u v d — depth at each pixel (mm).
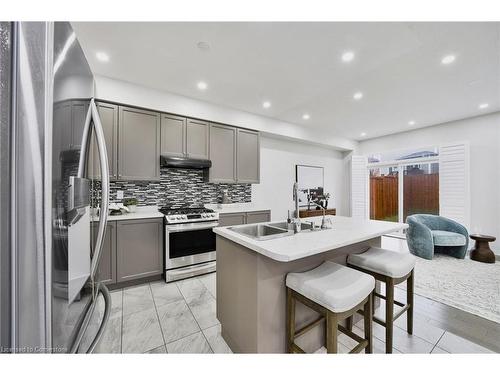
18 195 475
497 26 1806
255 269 1351
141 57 2260
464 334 1789
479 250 3477
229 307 1642
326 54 2213
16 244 474
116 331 1821
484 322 1948
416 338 1739
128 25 1816
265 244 1324
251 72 2551
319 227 1876
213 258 3062
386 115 3984
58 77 574
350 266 1808
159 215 2822
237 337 1537
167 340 1718
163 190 3355
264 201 4574
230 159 3645
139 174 2859
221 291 1760
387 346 1540
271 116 4078
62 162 599
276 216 4750
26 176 481
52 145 526
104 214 861
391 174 5441
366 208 5664
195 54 2213
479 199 3922
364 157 5719
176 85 2865
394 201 5383
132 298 2357
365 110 3736
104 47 2100
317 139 4938
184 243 2871
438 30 1862
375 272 1603
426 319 1994
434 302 2279
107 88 2641
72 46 686
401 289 2555
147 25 1818
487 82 2766
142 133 2889
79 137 755
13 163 471
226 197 3895
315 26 1834
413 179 5082
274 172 4746
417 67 2436
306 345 1570
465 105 3494
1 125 463
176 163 3021
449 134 4312
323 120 4285
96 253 854
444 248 3787
